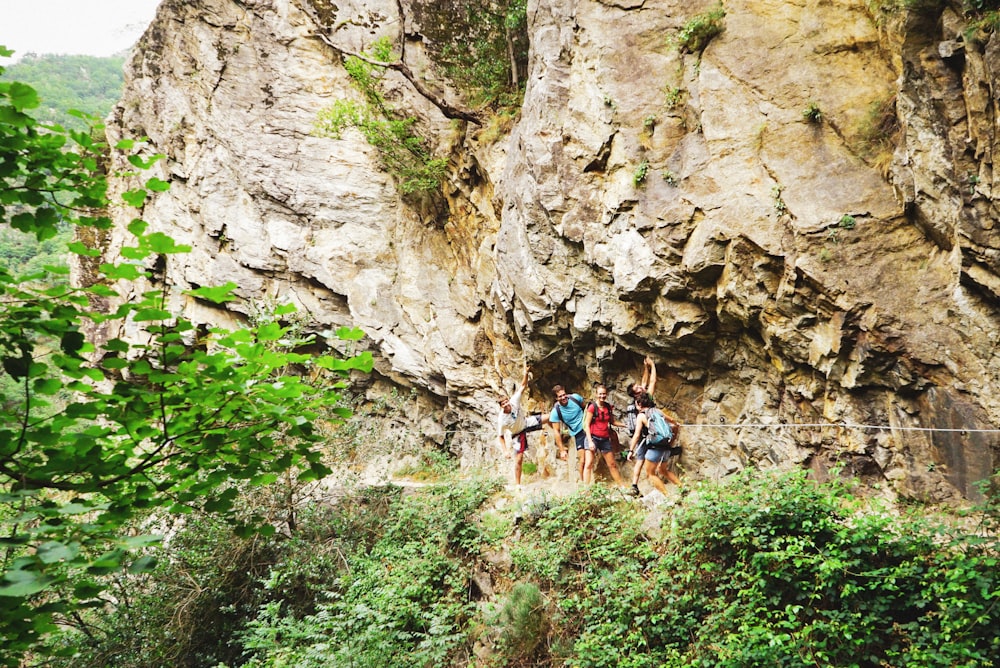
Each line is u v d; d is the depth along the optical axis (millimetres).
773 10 8398
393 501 11297
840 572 5969
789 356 7988
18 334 2941
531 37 10820
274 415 3311
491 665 7660
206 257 16828
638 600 7059
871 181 7398
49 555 2402
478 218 13164
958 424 6648
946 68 6582
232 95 16578
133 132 18594
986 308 6480
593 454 9695
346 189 15570
